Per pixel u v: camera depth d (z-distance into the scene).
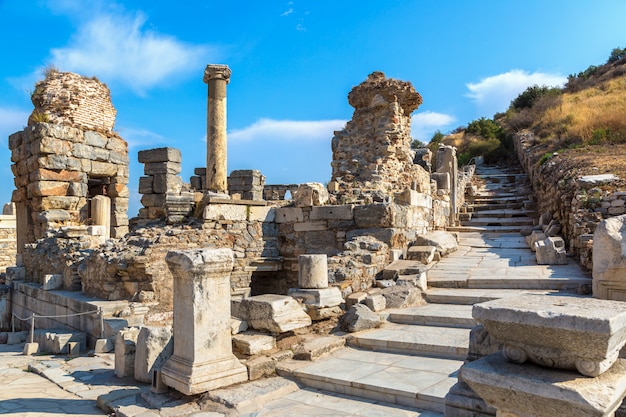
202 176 23.86
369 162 15.23
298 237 12.73
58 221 16.44
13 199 18.06
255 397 5.50
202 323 5.76
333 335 7.41
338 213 11.95
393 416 5.00
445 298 8.86
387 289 8.92
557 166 16.16
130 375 7.36
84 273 11.93
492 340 4.02
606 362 3.01
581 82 43.62
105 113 18.48
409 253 11.25
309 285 7.96
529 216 17.38
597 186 11.70
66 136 16.88
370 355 6.74
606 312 2.98
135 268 10.58
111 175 18.50
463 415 3.90
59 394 6.64
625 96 26.16
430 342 6.66
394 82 15.13
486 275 9.64
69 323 11.12
